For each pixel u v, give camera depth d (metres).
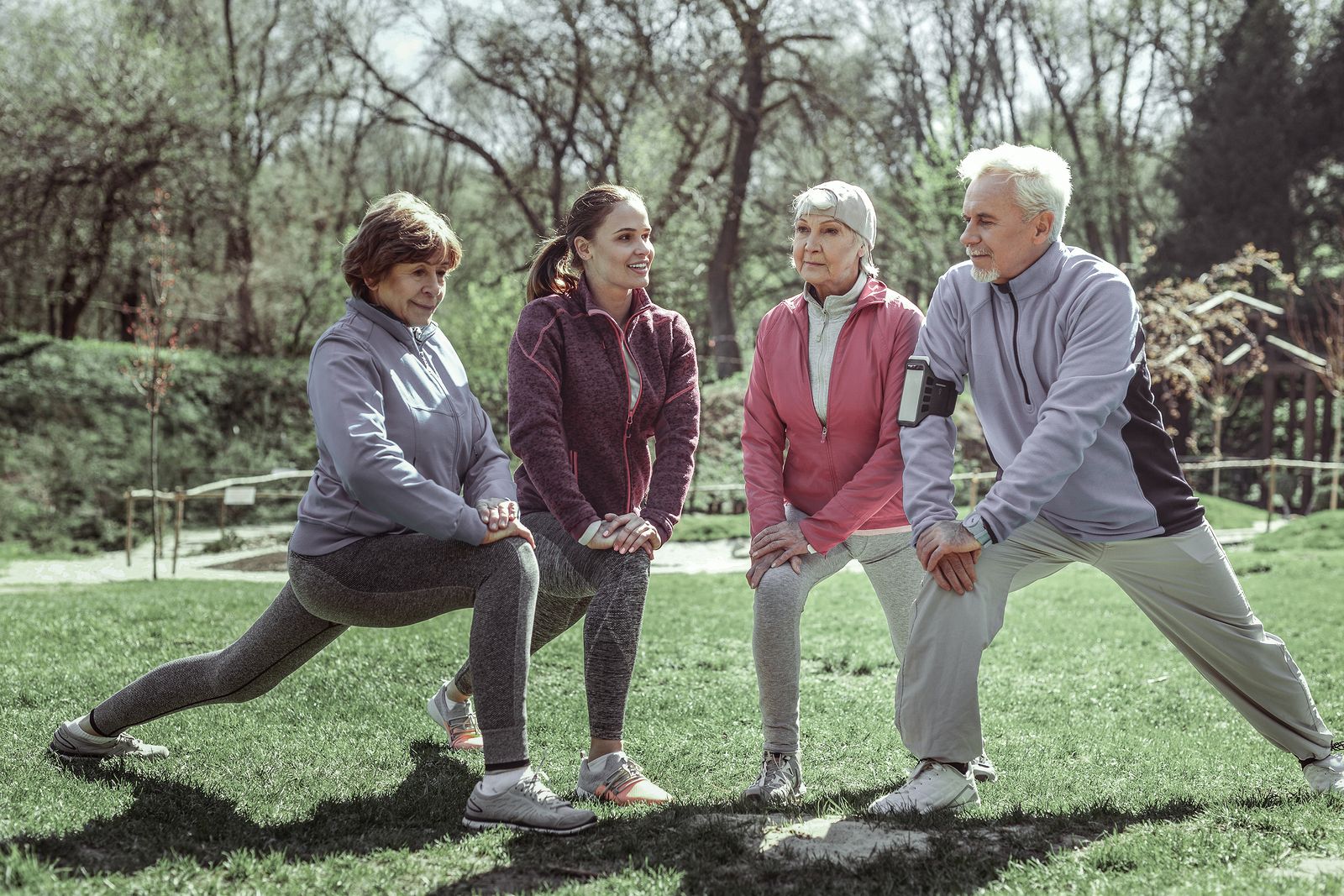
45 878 2.27
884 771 3.79
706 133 26.83
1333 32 30.55
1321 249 32.81
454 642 5.57
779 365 3.61
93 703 4.21
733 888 2.35
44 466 17.50
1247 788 3.40
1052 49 34.31
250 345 25.53
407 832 2.83
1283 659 3.12
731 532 15.83
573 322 3.47
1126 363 2.93
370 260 2.99
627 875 2.44
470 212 31.73
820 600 8.33
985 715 4.68
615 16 23.69
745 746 4.13
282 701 4.37
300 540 2.97
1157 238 31.52
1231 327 21.16
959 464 18.67
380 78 27.33
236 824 2.85
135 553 15.36
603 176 25.84
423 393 3.05
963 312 3.20
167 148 23.77
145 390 14.02
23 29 23.72
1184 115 34.66
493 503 2.99
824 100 25.78
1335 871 2.40
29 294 26.66
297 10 27.00
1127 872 2.40
